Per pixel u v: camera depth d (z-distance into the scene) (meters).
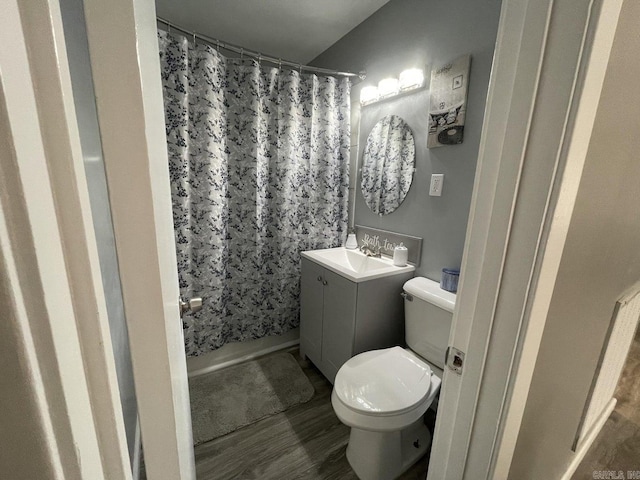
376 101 1.85
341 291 1.60
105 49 0.29
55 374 0.22
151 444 0.41
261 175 1.90
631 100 0.67
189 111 1.58
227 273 1.93
